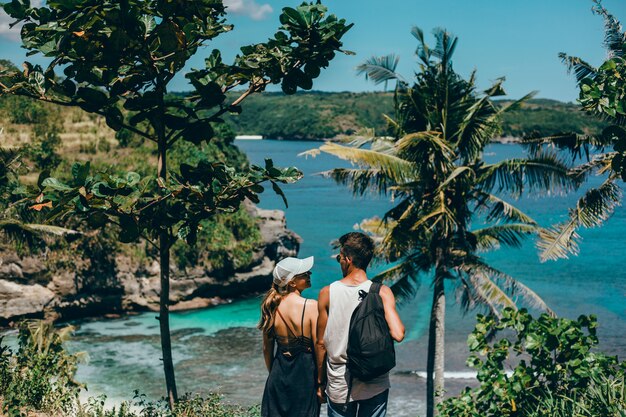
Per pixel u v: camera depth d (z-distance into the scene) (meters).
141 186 8.97
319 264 57.09
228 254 44.84
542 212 99.19
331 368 4.80
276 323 5.12
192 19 9.42
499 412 6.59
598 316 42.91
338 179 21.64
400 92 21.69
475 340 6.86
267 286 47.75
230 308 43.34
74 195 8.48
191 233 9.59
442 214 19.89
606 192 18.86
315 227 81.31
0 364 11.33
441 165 20.52
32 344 12.34
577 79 16.80
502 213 21.42
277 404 5.13
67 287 40.34
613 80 7.76
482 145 21.08
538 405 6.39
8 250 39.00
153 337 36.16
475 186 21.95
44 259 39.97
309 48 9.56
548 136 19.33
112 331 37.53
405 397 26.95
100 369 29.98
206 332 37.22
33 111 56.28
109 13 8.57
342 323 4.73
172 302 42.91
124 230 9.20
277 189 9.37
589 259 62.12
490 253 64.44
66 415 10.09
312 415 5.09
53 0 8.27
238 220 46.75
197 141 10.26
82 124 56.88
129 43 9.06
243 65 9.76
